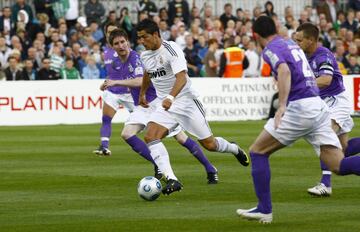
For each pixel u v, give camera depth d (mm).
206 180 35094
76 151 46906
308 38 30875
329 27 85375
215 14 90500
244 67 75250
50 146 49656
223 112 69438
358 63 78500
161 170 31125
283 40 25375
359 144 31984
